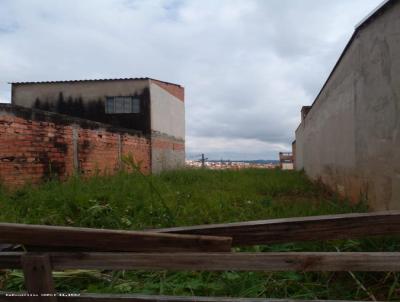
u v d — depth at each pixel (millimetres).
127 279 2549
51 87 16156
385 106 3795
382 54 3863
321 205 4836
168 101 18156
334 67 6727
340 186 6480
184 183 8664
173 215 4078
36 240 1498
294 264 1407
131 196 5336
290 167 26344
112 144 10867
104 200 5137
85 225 4027
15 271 2613
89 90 15992
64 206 4543
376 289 2291
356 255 1386
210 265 1447
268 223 1844
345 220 1832
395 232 1814
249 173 12734
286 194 7418
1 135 6379
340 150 6402
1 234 1482
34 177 7211
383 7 3709
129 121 15680
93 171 9570
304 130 14164
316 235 1837
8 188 5996
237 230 1850
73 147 8617
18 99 16281
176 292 2342
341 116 6223
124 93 15812
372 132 4270
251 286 2346
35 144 7254
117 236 1549
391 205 3652
